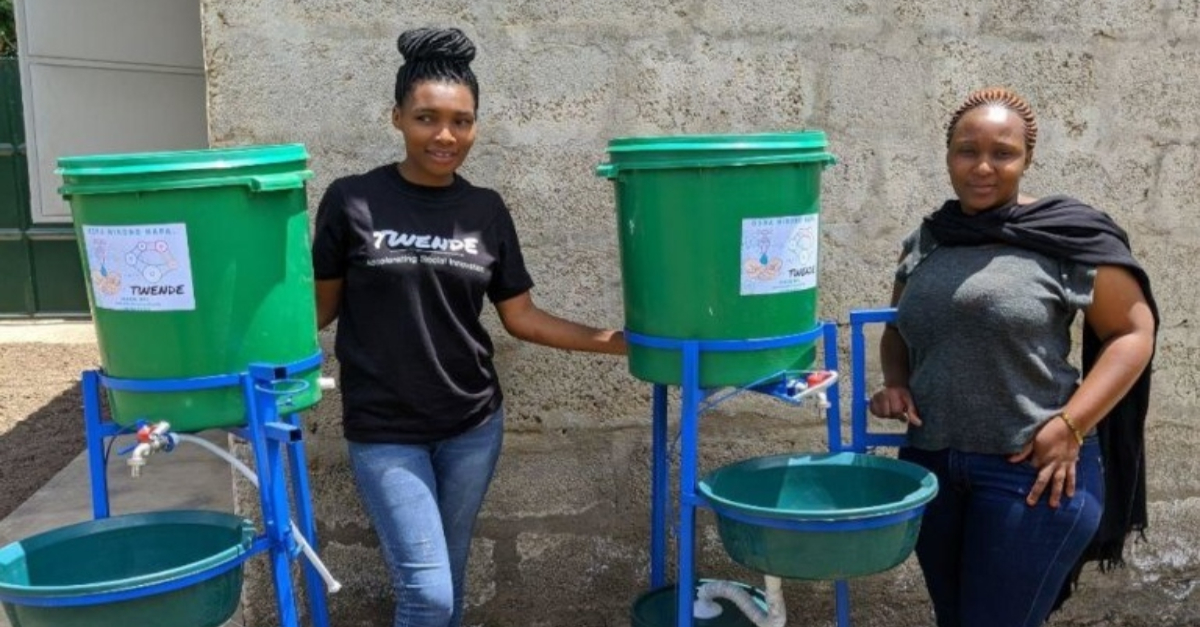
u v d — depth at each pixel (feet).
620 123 10.69
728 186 7.95
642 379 8.69
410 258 8.46
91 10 12.67
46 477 17.58
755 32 10.70
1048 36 11.00
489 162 10.64
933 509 8.95
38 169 12.86
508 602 11.39
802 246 8.27
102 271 7.37
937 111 11.00
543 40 10.52
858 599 11.82
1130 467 9.01
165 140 13.11
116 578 8.05
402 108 8.53
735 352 8.22
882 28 10.82
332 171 10.39
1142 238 11.39
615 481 11.30
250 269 7.45
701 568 11.69
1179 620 12.12
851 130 10.94
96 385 7.96
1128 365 8.11
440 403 8.74
